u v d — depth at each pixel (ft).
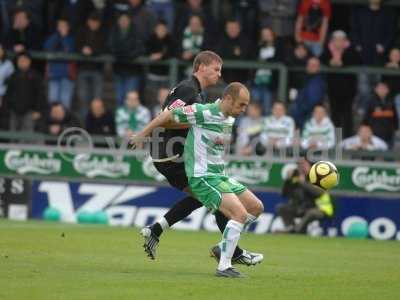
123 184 160.35
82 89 177.99
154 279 81.71
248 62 175.42
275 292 75.82
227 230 83.87
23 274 82.48
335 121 176.14
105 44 177.78
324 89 171.42
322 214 153.69
